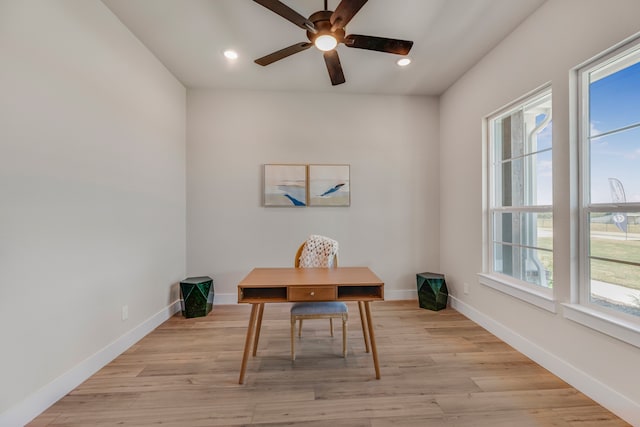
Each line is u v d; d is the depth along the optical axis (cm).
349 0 151
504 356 210
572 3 173
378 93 345
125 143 221
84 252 181
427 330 258
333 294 173
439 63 275
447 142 334
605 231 162
